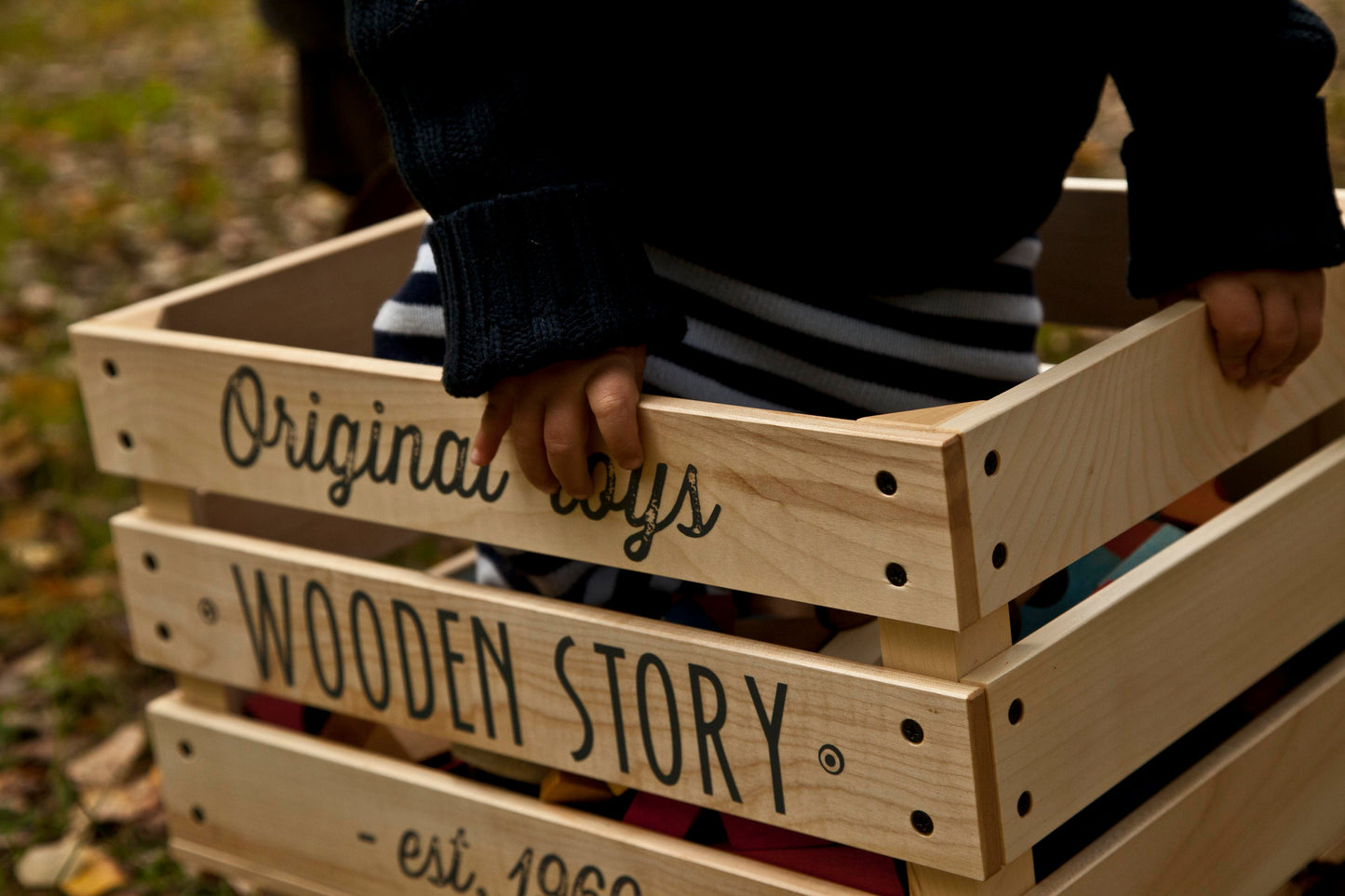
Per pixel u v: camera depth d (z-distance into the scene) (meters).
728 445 1.00
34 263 3.91
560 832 1.21
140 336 1.37
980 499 0.92
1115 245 1.55
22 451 2.75
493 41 1.04
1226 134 1.14
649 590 1.25
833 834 1.04
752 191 1.17
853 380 1.21
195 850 1.51
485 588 1.21
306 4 2.01
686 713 1.09
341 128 2.13
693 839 1.21
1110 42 1.20
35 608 2.27
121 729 1.96
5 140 5.35
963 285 1.25
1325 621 1.29
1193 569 1.12
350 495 1.25
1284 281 1.14
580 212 1.02
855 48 1.12
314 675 1.34
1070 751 1.02
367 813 1.35
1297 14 1.17
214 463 1.35
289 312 1.63
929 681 0.96
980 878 0.96
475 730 1.24
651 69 1.15
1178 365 1.10
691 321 1.20
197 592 1.41
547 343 0.99
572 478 1.06
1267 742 1.22
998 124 1.17
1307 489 1.23
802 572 0.99
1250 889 1.24
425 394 1.17
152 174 4.80
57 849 1.73
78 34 7.45
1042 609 1.27
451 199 1.06
